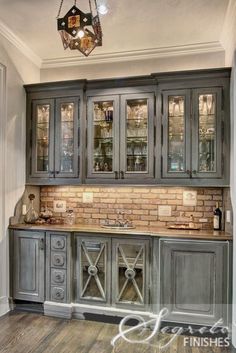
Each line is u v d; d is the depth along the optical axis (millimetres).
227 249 2701
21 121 3488
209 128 3051
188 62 3445
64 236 3123
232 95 2828
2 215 3209
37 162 3531
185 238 2801
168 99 3135
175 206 3424
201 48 3387
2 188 3207
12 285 3287
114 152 3287
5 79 3211
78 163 3367
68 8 2730
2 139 3189
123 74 3629
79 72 3771
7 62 3238
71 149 3414
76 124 3373
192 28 3059
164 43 3375
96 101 3344
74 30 1940
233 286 2631
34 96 3527
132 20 2904
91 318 3066
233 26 2775
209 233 2896
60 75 3834
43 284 3186
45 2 2650
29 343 2572
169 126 3145
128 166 3262
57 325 2924
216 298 2717
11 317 3100
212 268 2734
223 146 2969
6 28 3098
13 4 2689
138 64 3584
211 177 2998
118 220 3539
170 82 3115
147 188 3510
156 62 3535
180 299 2809
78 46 2072
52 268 3158
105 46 3434
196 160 3041
